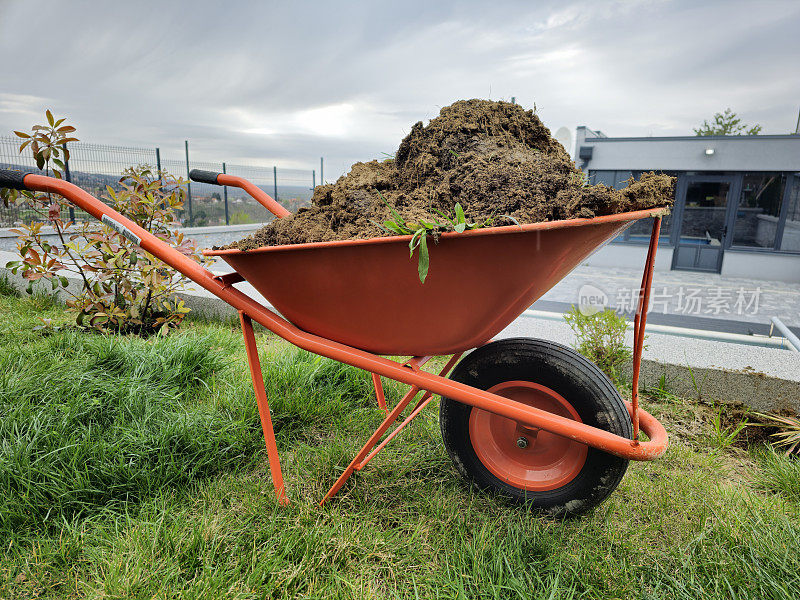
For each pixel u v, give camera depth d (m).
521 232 1.18
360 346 1.71
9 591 1.46
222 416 2.38
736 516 1.75
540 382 1.69
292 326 1.74
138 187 3.84
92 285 4.25
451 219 1.51
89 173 10.42
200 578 1.48
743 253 14.49
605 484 1.66
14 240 9.30
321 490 1.96
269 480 2.05
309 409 2.53
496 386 1.77
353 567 1.58
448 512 1.85
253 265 1.60
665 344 3.11
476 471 1.90
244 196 15.58
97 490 1.83
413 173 1.81
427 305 1.45
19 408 2.22
